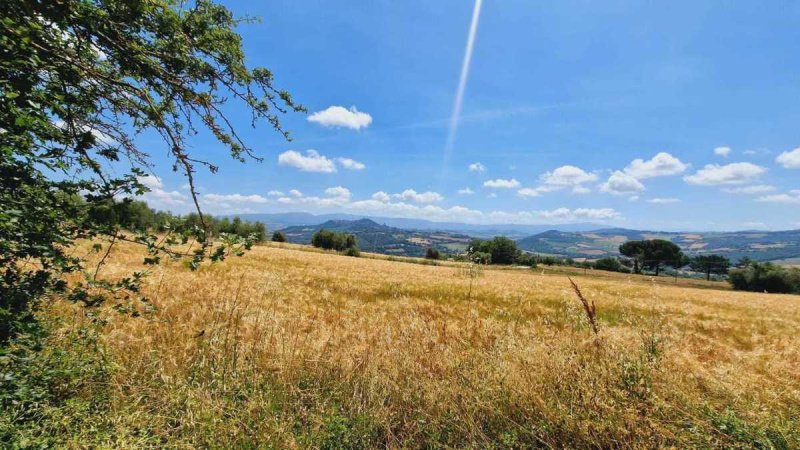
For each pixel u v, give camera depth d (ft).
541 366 13.17
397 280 84.12
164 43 10.88
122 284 12.69
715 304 85.10
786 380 13.64
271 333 19.02
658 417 10.66
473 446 10.94
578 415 10.94
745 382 13.41
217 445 10.39
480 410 12.28
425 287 70.59
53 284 11.57
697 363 14.71
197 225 12.26
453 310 35.32
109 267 46.19
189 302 29.17
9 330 10.62
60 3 9.04
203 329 18.60
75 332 15.07
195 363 14.99
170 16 10.24
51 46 9.73
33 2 8.71
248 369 14.55
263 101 12.92
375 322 24.98
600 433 10.26
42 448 9.00
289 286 52.34
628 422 10.11
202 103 12.07
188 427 11.16
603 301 55.26
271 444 10.41
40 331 11.44
